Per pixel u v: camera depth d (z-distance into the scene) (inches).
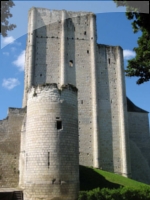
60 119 883.4
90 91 1745.8
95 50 1831.9
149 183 1811.0
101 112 1727.4
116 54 1884.8
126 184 1246.9
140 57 806.5
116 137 1706.4
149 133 1945.1
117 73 1841.8
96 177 1283.2
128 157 1684.3
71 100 926.4
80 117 1676.9
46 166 836.0
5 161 1141.1
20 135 1190.3
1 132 1175.6
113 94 1791.3
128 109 1977.1
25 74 1815.9
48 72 1731.1
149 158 1892.2
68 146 872.3
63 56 1752.0
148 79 837.2
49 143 856.3
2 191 916.6
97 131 1652.3
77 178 871.1
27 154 884.6
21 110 1227.9
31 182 840.9
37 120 886.4
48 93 902.4
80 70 1774.1
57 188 820.0
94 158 1611.7
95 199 844.6
